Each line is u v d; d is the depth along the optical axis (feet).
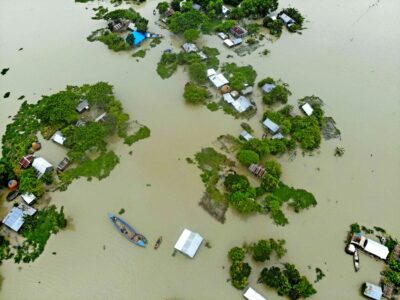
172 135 165.07
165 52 202.28
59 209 140.15
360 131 169.27
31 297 120.78
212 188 146.30
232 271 123.24
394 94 186.91
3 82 188.34
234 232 135.03
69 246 131.44
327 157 158.71
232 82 181.16
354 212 141.69
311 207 142.31
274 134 162.91
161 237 133.49
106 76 191.52
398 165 157.79
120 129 165.89
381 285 122.72
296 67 198.59
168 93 183.21
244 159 148.66
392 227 138.10
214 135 165.17
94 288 122.72
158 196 144.66
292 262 128.06
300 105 176.96
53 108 164.76
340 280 124.67
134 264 127.75
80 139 153.07
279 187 146.61
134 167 153.69
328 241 133.59
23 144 159.12
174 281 124.16
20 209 137.18
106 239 133.18
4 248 130.41
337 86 189.16
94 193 145.38
